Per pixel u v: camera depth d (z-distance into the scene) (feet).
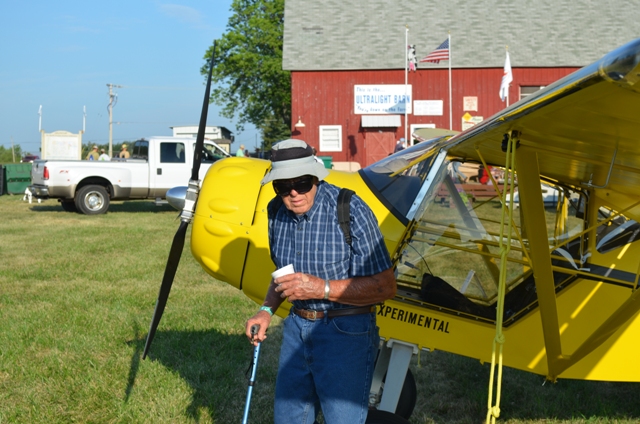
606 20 77.56
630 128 7.04
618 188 11.09
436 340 11.33
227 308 20.17
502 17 77.77
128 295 21.54
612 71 5.43
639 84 5.47
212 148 52.60
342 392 7.96
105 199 49.65
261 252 11.86
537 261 9.58
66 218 46.29
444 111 73.46
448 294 11.55
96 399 12.90
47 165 48.52
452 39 75.51
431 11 78.69
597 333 10.73
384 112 74.08
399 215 11.43
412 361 16.47
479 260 12.26
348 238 8.00
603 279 11.67
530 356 11.50
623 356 11.66
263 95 115.65
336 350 8.02
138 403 12.78
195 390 13.55
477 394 14.10
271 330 18.34
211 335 17.20
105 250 31.22
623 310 10.59
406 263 11.69
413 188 11.56
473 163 11.84
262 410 12.89
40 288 22.57
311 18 78.59
